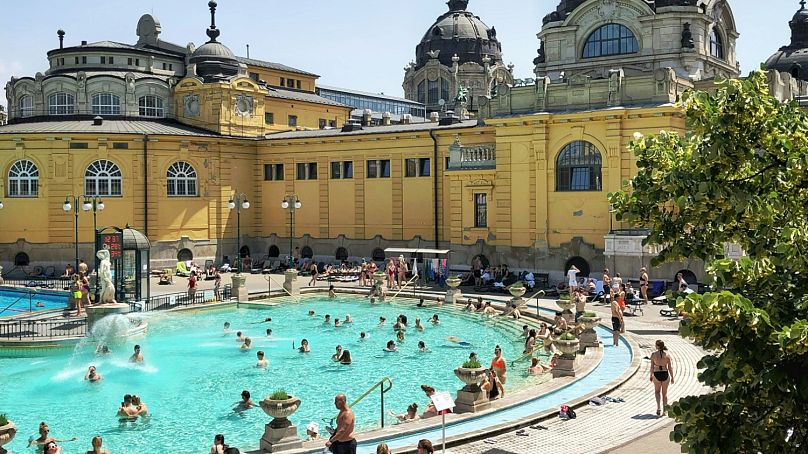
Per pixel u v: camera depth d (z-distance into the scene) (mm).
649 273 45188
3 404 25875
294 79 87562
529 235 52500
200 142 65812
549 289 49125
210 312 45625
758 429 9875
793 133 11047
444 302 47594
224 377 29281
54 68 69875
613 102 48938
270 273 63219
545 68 59750
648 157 12922
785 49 75750
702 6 56031
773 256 10617
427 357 32531
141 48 74250
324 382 28375
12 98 68312
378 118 94750
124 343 35719
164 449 21031
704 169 11273
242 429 22781
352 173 66062
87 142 61719
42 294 51094
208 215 66625
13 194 61781
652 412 22219
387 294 50750
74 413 24703
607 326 36500
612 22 56781
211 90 67688
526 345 32062
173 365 31375
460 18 114750
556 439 19812
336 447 16812
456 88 111125
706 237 12234
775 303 10289
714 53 59062
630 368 27672
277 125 77000
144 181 63250
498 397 24203
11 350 34375
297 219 68812
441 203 61562
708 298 9438
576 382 25859
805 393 9359
